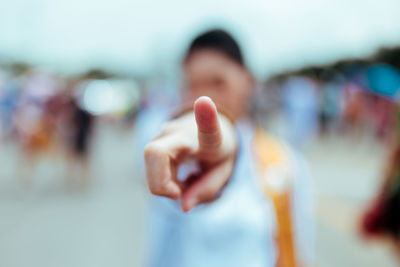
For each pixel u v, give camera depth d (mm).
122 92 17391
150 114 1284
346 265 3373
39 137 6801
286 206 1231
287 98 7535
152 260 1217
